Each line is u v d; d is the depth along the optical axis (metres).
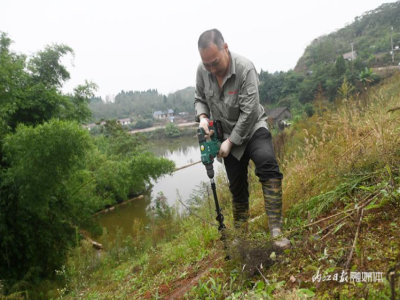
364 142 2.67
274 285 1.58
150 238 7.95
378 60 56.34
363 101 5.35
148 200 22.50
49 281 8.40
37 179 8.20
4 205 8.59
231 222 3.44
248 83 2.10
